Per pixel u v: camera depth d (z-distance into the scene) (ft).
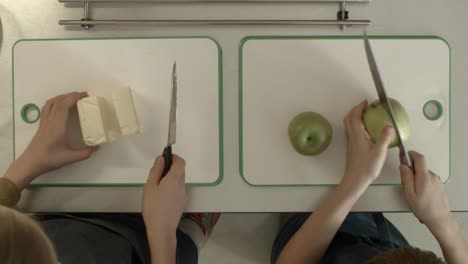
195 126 2.27
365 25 2.28
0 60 2.35
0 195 2.05
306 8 2.29
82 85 2.29
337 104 2.26
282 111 2.27
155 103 2.27
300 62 2.27
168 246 2.10
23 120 2.31
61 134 2.19
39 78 2.31
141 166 2.28
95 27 2.31
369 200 2.28
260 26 2.27
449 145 2.27
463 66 2.28
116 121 2.23
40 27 2.33
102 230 2.16
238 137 2.27
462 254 2.19
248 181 2.27
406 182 2.14
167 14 2.31
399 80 2.27
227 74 2.27
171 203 2.12
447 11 2.28
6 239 1.07
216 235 3.28
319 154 2.25
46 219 2.29
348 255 2.23
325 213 2.12
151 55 2.27
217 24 2.27
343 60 2.27
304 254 2.15
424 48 2.27
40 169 2.18
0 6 2.34
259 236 3.26
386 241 2.43
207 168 2.27
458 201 2.29
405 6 2.28
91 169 2.28
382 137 2.03
